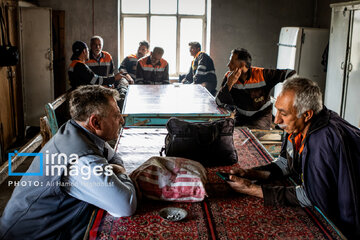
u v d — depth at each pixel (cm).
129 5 683
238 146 259
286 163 203
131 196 157
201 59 579
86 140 164
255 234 147
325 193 160
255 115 365
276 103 168
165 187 171
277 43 664
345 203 158
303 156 165
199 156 212
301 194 168
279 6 674
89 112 166
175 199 171
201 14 698
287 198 169
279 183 195
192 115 329
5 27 461
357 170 160
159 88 471
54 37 642
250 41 684
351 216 159
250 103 361
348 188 157
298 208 168
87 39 659
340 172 158
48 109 289
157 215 161
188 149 211
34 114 567
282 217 161
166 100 390
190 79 625
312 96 160
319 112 166
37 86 561
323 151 158
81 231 163
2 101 466
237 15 673
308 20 681
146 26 693
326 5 634
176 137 210
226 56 687
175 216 159
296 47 575
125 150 247
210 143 212
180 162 184
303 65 582
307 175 164
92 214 161
